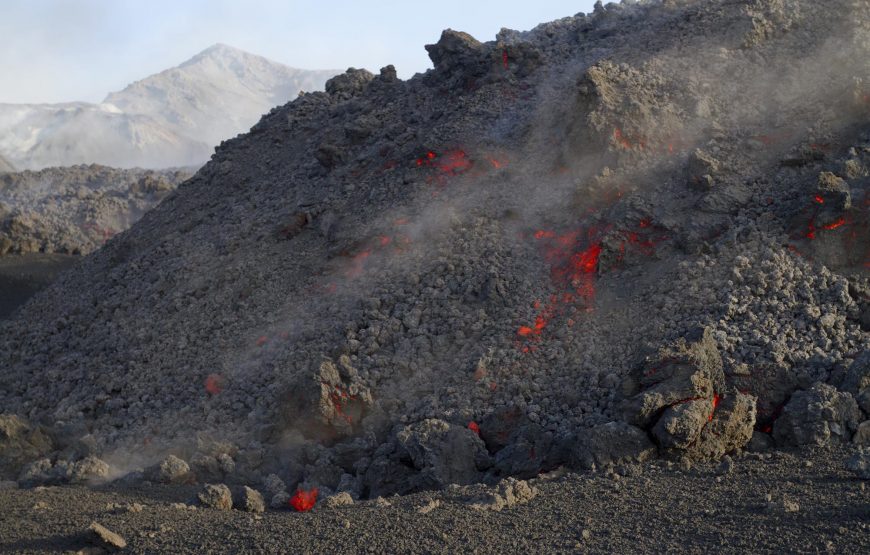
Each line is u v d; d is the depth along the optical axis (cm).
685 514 1301
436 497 1477
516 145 2595
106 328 2683
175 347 2423
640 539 1228
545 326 2005
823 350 1770
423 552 1230
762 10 2691
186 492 1722
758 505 1302
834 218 1959
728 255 1998
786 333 1806
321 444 1886
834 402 1614
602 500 1389
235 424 2027
